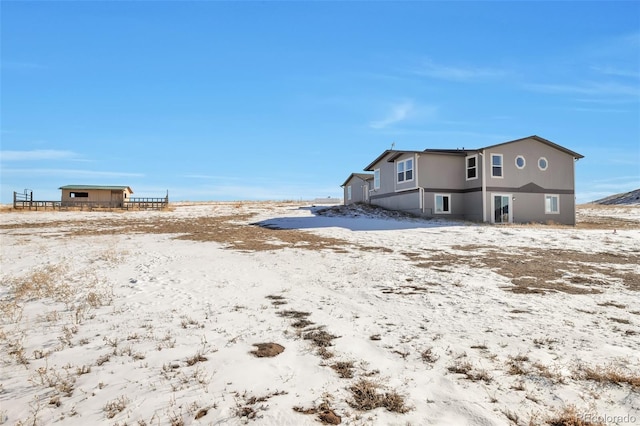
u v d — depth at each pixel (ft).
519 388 14.08
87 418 12.35
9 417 12.49
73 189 145.79
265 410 12.57
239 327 21.33
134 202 144.25
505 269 38.11
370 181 133.49
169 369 15.92
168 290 30.19
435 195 101.24
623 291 29.27
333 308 25.18
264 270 38.45
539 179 99.55
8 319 23.09
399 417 12.25
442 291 29.50
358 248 54.03
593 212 135.64
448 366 16.11
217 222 97.86
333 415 12.32
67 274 35.94
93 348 18.45
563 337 19.42
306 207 138.92
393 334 20.16
